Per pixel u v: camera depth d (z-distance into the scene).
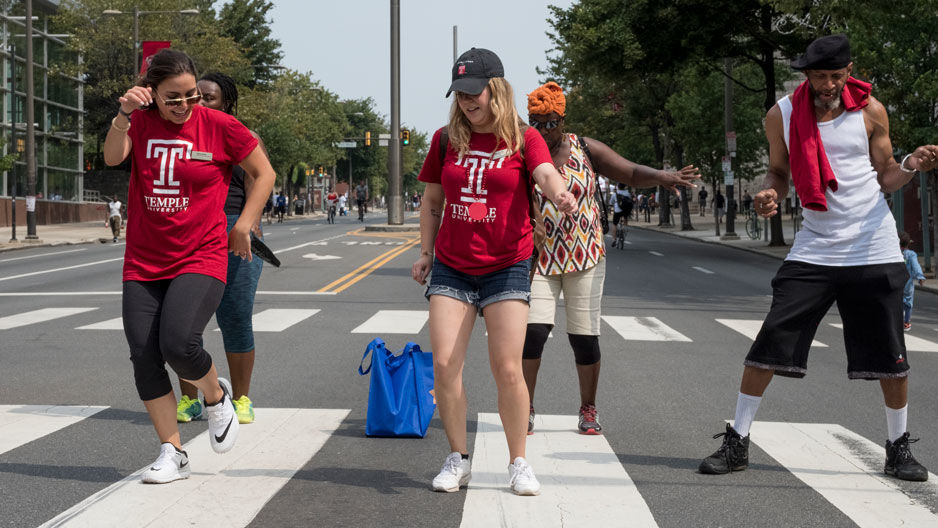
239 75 61.00
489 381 8.45
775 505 4.83
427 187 5.06
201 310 4.89
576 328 6.25
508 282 4.77
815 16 22.55
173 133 4.89
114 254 28.94
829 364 9.84
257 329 12.04
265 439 6.16
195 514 4.53
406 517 4.56
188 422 6.68
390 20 45.84
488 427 6.60
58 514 4.55
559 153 6.12
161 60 4.75
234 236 5.09
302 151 81.25
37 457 5.70
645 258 27.25
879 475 5.43
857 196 5.29
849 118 5.31
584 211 6.12
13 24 51.69
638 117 49.72
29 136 35.38
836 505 4.83
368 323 12.66
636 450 5.99
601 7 31.08
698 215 74.12
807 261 5.33
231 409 5.26
